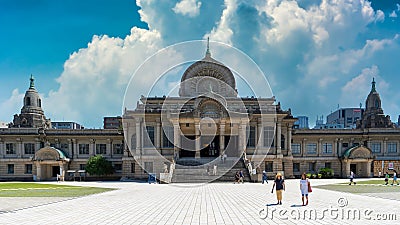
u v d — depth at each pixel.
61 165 74.50
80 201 31.41
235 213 23.98
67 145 79.56
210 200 31.89
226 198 33.56
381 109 90.62
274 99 61.88
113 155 79.25
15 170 77.94
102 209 26.19
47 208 26.78
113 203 29.89
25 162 77.88
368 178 74.94
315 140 81.19
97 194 38.34
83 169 78.75
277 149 72.62
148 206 27.80
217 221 20.98
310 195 36.16
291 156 75.94
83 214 23.80
